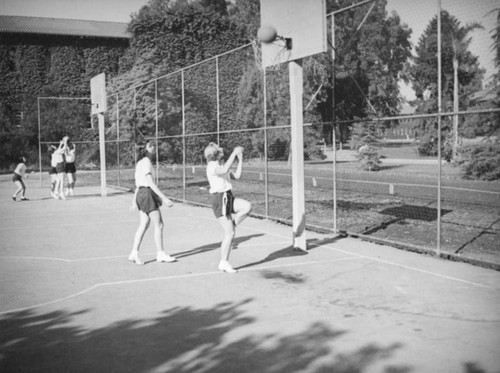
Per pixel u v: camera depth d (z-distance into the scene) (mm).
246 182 24297
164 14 45656
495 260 8008
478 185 18703
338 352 4570
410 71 14500
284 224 12344
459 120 19109
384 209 14375
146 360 4488
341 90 14164
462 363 4297
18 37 46906
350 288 6668
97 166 41125
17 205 17859
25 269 8164
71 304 6227
